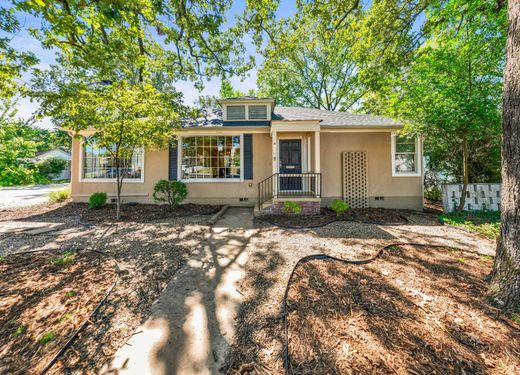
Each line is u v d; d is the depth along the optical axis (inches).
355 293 95.7
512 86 89.4
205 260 134.9
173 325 80.0
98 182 324.2
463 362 60.8
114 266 125.6
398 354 63.8
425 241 167.3
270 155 321.7
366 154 305.1
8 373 61.2
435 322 76.8
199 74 344.5
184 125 310.0
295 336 71.9
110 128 207.2
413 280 106.5
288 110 389.1
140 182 320.5
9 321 81.2
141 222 227.6
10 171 616.1
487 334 71.2
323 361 62.2
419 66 245.0
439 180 373.1
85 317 83.9
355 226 213.0
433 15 220.5
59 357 66.4
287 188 322.7
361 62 259.3
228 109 327.0
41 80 194.2
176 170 316.2
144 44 318.3
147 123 227.3
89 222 226.5
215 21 231.6
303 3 211.8
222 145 324.5
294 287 101.7
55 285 105.4
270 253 144.8
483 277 108.9
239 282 109.0
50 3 137.3
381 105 344.2
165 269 123.0
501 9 194.7
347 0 199.3
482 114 214.1
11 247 154.3
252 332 75.6
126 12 168.2
